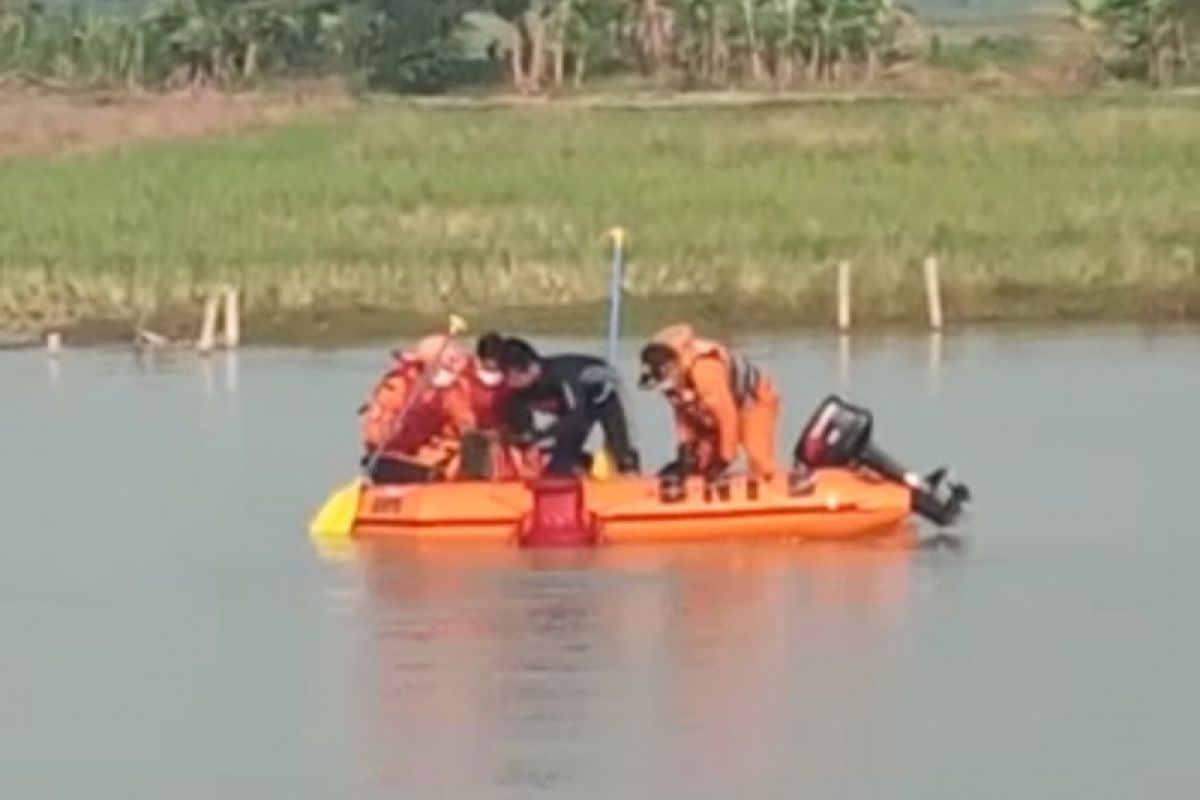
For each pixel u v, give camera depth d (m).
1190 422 45.44
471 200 76.62
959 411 47.31
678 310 63.34
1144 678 28.11
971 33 192.12
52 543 36.19
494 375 35.91
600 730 26.47
